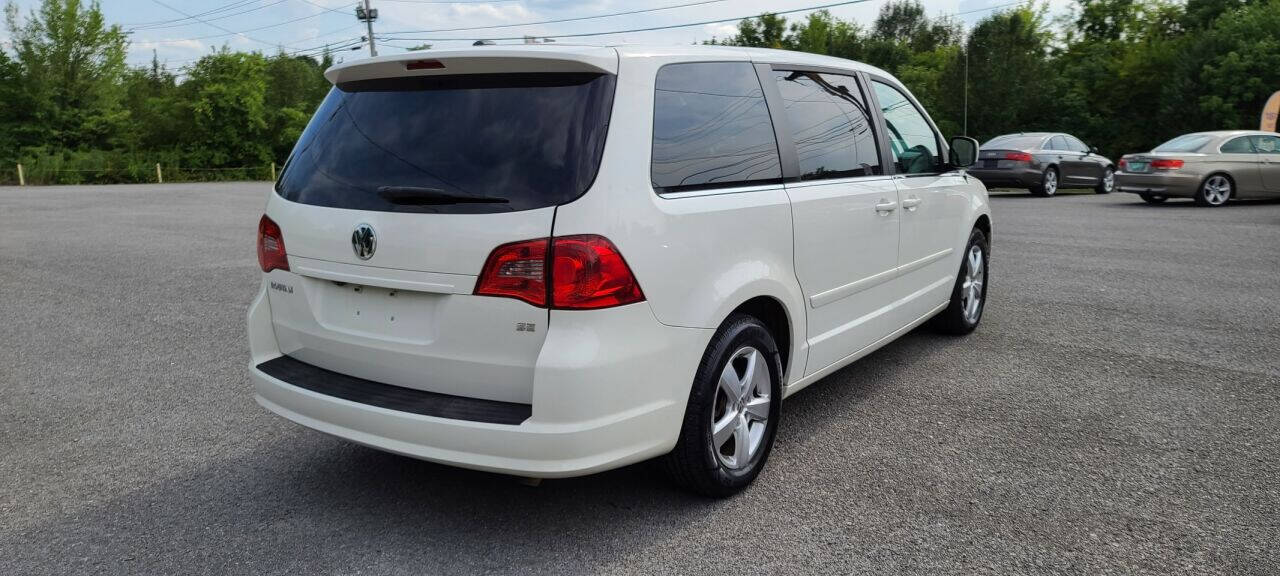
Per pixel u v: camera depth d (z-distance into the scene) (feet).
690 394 9.78
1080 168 63.72
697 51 10.56
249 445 12.78
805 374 12.16
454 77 9.59
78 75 161.27
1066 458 11.89
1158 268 27.94
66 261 31.91
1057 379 15.65
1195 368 16.28
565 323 8.52
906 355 17.37
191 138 170.19
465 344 8.94
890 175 14.21
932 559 9.14
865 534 9.71
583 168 8.65
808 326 11.96
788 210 11.10
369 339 9.65
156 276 28.22
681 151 9.72
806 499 10.64
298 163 10.53
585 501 10.65
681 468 10.06
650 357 9.05
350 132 10.03
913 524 9.95
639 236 8.88
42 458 12.35
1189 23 128.16
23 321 21.42
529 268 8.50
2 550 9.60
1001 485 11.01
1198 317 20.62
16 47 157.17
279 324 10.78
